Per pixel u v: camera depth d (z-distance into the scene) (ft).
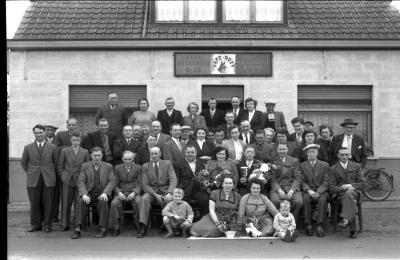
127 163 33.50
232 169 33.94
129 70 46.93
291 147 36.35
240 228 32.09
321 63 47.14
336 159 36.76
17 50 46.57
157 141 36.76
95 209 34.04
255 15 48.60
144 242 30.48
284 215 31.65
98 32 47.32
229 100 47.37
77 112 47.24
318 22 49.01
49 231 33.63
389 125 47.39
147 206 32.22
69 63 46.83
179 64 46.85
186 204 32.35
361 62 47.29
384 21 49.26
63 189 34.12
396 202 44.47
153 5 48.37
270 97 47.06
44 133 34.35
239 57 46.96
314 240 31.04
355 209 31.99
